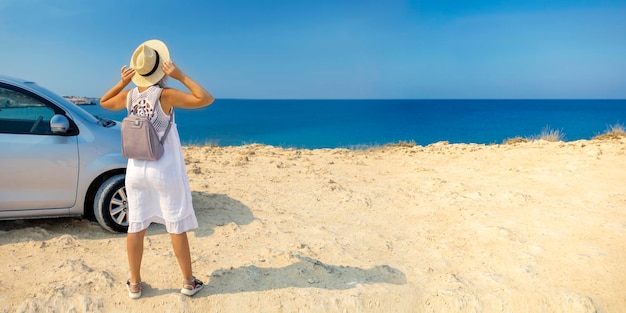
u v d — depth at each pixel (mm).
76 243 4824
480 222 5832
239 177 8281
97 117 5551
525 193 7055
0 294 3746
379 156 11703
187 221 3627
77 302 3680
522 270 4426
